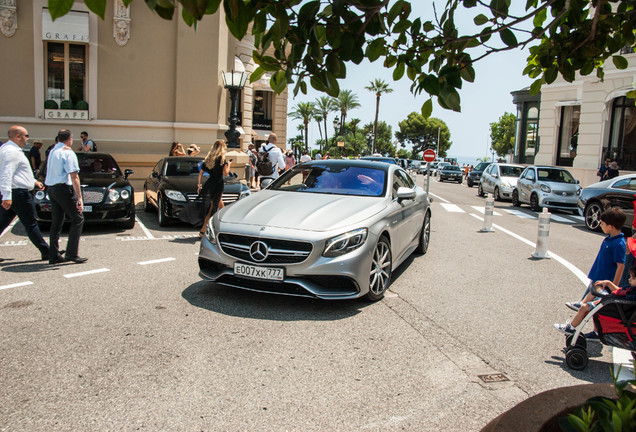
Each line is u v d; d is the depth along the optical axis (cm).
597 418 148
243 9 173
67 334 413
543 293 608
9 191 632
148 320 453
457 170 4056
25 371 344
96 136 1519
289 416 296
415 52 254
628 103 2167
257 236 489
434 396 328
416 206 726
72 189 653
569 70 293
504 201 2136
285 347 402
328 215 519
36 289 541
